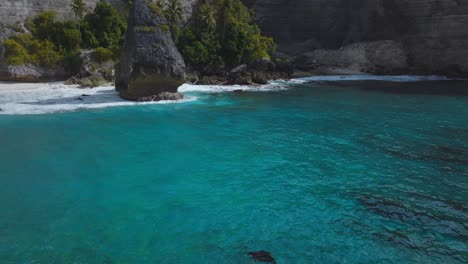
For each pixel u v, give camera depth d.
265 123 31.25
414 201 16.56
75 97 40.31
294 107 38.69
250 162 21.47
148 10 39.78
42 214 14.75
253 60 62.44
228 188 17.75
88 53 53.75
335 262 12.00
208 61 58.53
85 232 13.45
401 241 13.29
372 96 46.91
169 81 39.88
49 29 55.03
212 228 13.98
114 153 22.53
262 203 16.19
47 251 12.15
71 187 17.45
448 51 71.69
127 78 38.81
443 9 71.44
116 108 35.59
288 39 87.56
